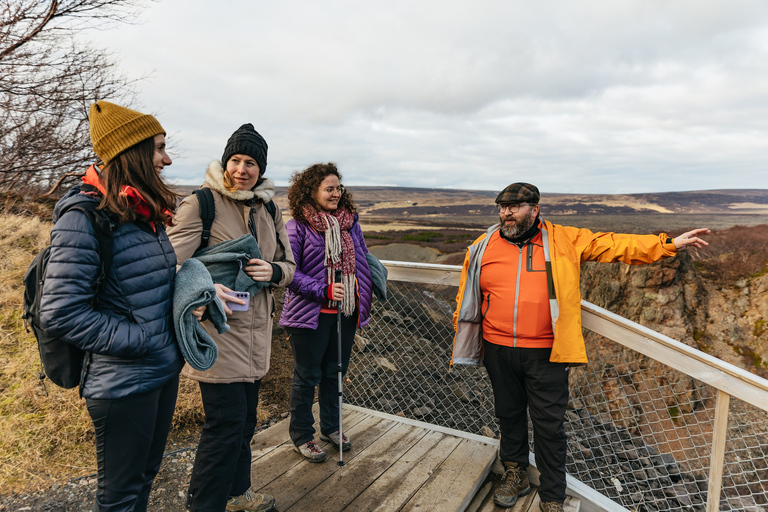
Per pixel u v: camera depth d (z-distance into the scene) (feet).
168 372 4.60
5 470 7.41
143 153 4.37
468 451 8.71
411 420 9.95
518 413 7.89
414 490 7.47
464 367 16.08
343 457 8.47
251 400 6.47
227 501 6.27
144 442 4.45
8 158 21.30
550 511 7.29
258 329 6.19
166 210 4.73
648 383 18.33
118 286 4.21
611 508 7.79
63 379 4.22
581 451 13.66
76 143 23.03
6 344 10.71
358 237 8.96
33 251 15.67
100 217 4.03
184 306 4.63
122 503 4.38
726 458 16.37
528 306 7.25
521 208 7.34
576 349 7.04
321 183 8.27
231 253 5.79
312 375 8.27
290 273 6.75
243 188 6.21
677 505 12.48
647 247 7.11
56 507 6.84
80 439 8.46
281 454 8.49
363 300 8.70
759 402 6.68
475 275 7.99
